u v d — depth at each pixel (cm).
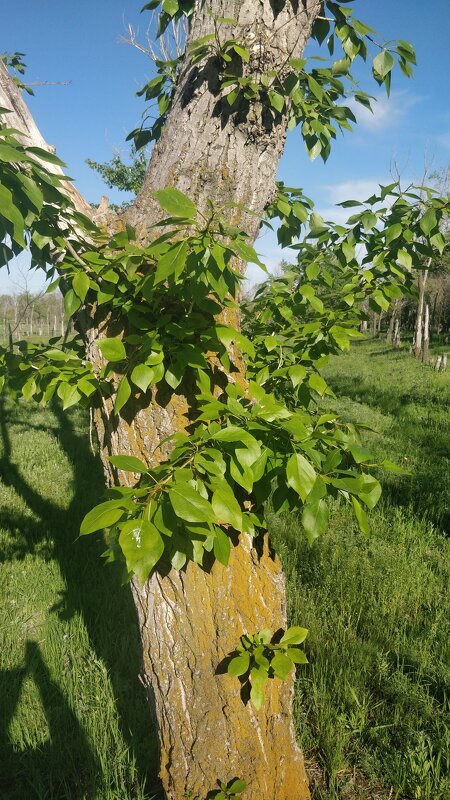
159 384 202
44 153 179
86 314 215
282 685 216
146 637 211
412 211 262
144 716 297
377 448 823
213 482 158
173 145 210
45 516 555
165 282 200
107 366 200
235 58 198
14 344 232
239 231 161
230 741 206
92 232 213
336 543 484
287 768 218
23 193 178
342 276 281
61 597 412
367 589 408
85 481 661
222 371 206
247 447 159
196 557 173
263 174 216
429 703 299
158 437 202
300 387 240
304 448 172
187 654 204
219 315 212
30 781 264
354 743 278
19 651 350
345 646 339
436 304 3594
